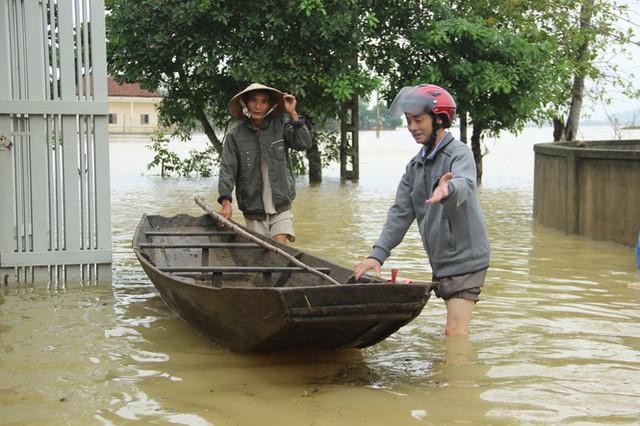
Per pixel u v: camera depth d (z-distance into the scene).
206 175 21.00
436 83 17.64
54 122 7.53
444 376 4.75
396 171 23.22
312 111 17.91
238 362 5.09
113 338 5.64
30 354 5.24
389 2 18.08
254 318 4.71
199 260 7.55
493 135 19.94
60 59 7.46
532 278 7.68
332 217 12.49
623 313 6.30
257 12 16.16
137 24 16.44
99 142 7.63
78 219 7.65
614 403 4.28
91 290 7.24
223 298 4.78
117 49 17.08
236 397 4.42
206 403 4.32
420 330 5.82
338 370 4.90
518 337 5.59
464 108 18.12
